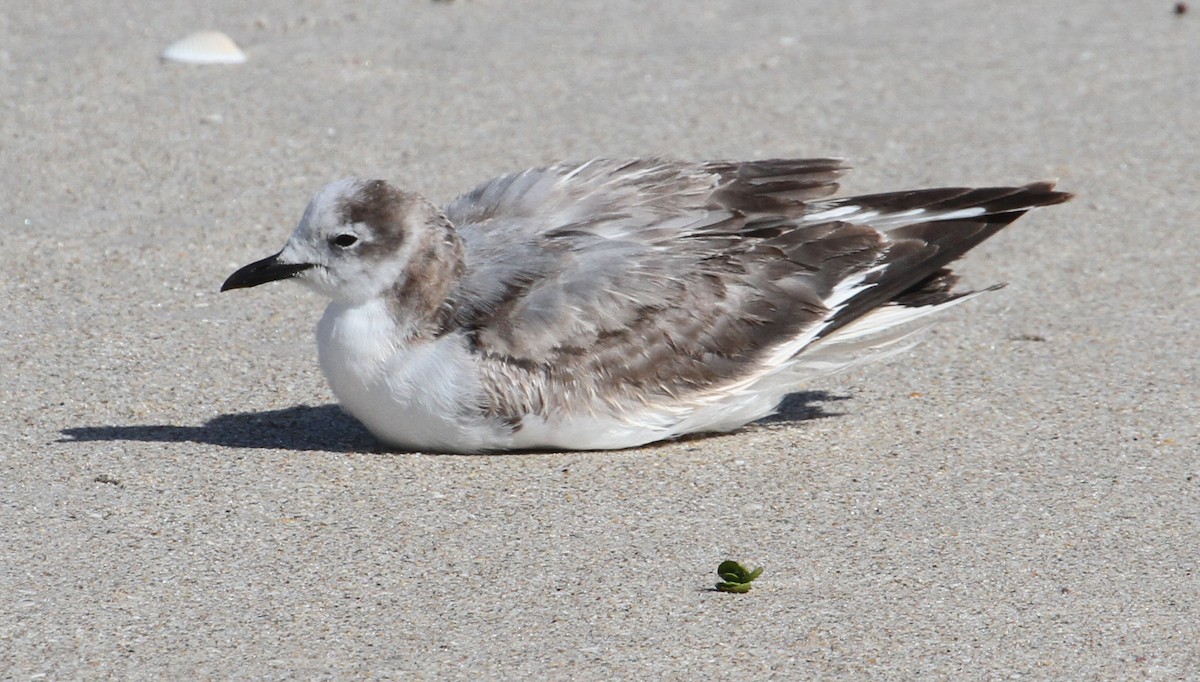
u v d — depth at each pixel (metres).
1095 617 8.67
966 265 15.04
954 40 22.45
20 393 11.70
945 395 12.15
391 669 8.04
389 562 9.22
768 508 10.08
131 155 17.09
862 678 8.02
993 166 17.47
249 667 8.04
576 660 8.15
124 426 11.23
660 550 9.44
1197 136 18.64
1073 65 21.33
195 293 13.81
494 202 11.38
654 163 11.70
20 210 15.50
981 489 10.40
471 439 10.67
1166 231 15.88
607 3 24.17
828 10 24.03
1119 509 10.09
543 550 9.40
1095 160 17.84
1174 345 13.13
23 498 9.98
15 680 7.88
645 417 10.76
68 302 13.45
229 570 9.09
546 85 19.92
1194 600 8.88
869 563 9.29
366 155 17.31
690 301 10.75
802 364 11.23
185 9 22.78
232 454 10.79
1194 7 24.38
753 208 11.37
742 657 8.20
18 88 19.02
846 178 16.95
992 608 8.76
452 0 23.88
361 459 10.76
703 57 21.31
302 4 23.31
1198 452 11.03
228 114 18.48
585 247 10.81
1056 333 13.41
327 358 10.65
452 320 10.52
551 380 10.52
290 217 15.61
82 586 8.86
